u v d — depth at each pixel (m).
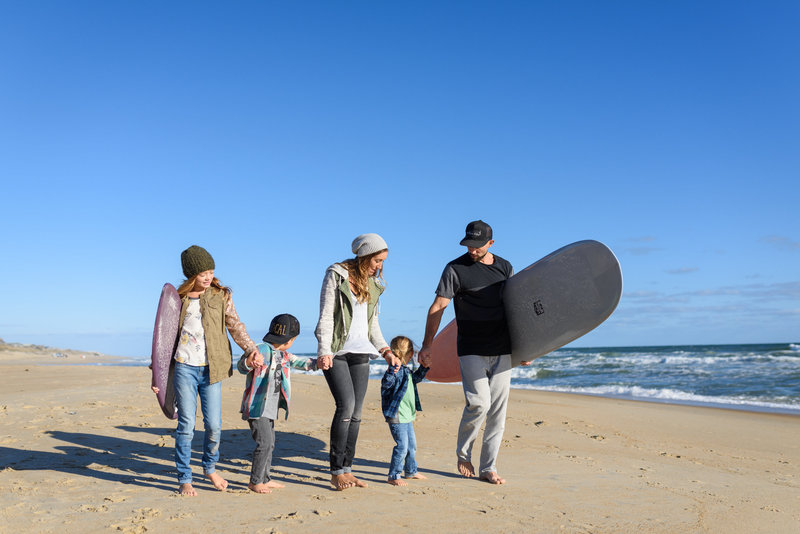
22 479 4.11
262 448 3.92
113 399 9.09
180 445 3.79
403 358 4.71
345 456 4.14
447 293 4.52
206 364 3.86
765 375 19.75
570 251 4.68
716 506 3.99
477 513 3.52
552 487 4.39
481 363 4.54
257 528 3.04
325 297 4.02
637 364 27.73
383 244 4.14
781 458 6.61
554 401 11.73
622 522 3.46
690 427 8.70
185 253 3.84
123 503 3.51
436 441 6.58
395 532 3.07
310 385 13.13
